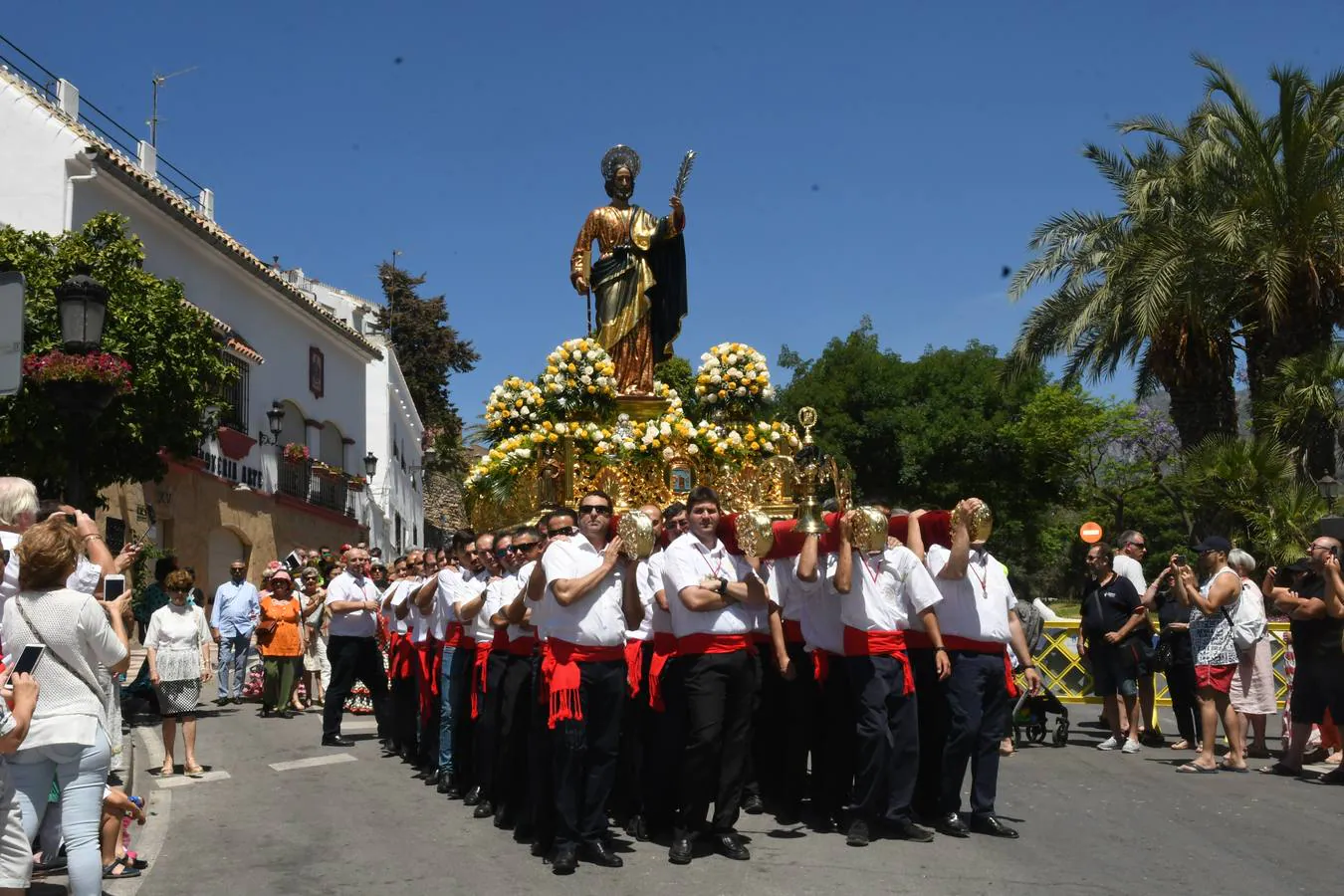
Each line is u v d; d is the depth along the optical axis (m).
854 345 40.38
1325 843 7.00
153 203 20.95
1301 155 18.28
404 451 40.25
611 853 6.60
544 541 7.39
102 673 5.56
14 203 18.98
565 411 12.30
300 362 28.92
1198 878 6.14
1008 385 23.36
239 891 6.16
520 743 7.61
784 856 6.65
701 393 12.84
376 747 11.69
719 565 6.79
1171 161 20.88
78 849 5.09
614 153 14.16
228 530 24.34
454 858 6.82
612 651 6.62
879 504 7.59
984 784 7.27
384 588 13.02
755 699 6.84
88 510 14.45
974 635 7.22
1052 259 22.08
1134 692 11.12
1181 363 20.28
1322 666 9.25
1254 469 17.97
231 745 11.82
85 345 9.82
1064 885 5.98
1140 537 11.85
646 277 13.56
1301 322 19.23
